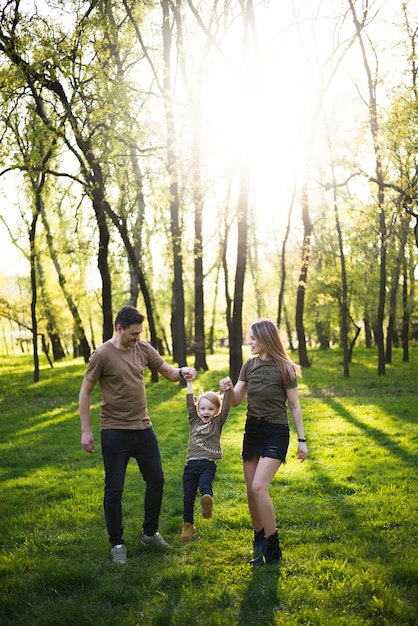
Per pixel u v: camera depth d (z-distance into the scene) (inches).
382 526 243.3
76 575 194.1
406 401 677.9
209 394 234.1
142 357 227.9
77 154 725.9
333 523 248.7
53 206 1175.6
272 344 213.6
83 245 853.2
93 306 1553.9
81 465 410.0
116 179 759.1
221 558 213.6
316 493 304.7
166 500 298.7
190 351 1791.3
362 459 386.3
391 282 1306.6
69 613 170.9
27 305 1208.8
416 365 1173.7
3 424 644.7
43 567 203.5
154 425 578.9
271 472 205.6
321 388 857.5
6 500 313.7
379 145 837.2
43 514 278.8
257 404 212.5
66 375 1130.0
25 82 618.5
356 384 884.6
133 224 1100.5
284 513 266.5
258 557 206.4
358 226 975.6
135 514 276.8
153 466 224.4
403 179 856.3
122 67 834.8
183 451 443.2
